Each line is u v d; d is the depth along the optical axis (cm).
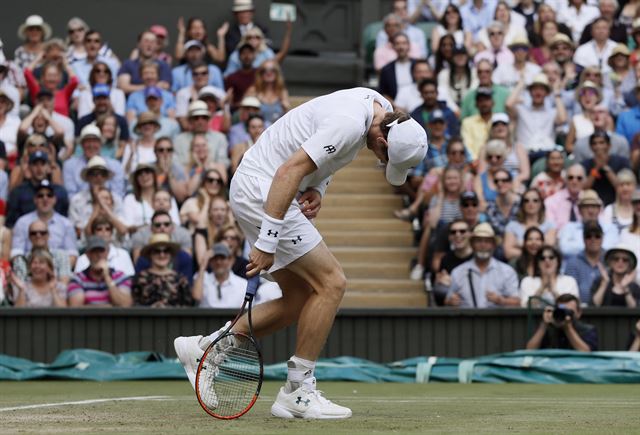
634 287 4388
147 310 4181
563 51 5706
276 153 2077
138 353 3978
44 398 2762
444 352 4244
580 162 4981
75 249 4516
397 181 2083
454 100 5516
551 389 3388
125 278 4338
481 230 4341
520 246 4553
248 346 2097
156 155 4850
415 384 3691
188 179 4912
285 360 4228
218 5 6150
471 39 5838
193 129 4984
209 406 2061
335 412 2067
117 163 4897
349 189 5425
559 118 5375
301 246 2053
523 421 2041
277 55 5969
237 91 5641
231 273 4359
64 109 5212
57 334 4188
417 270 4816
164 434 1717
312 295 2081
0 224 4656
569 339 4109
